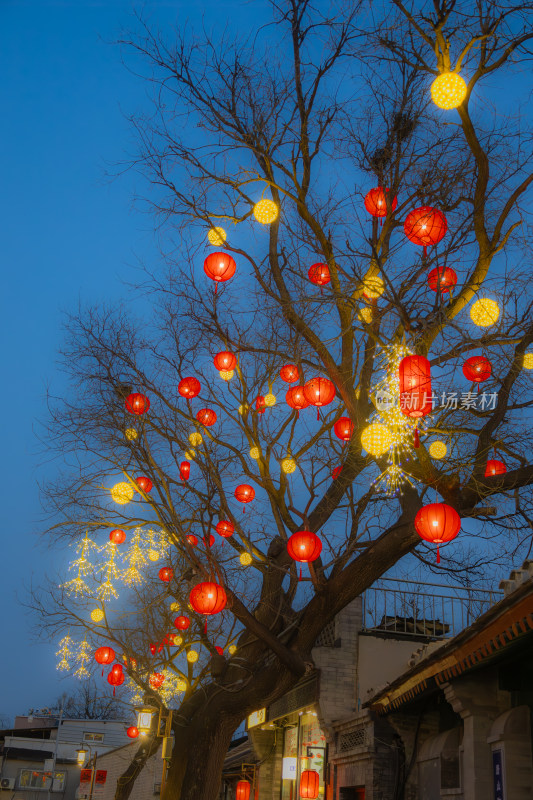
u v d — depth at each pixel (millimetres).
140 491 10859
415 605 15117
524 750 8844
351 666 14508
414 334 8125
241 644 11688
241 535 11078
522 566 8734
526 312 8711
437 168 9055
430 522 7523
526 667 9109
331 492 11359
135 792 34406
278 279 10531
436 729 11906
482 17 8203
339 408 11273
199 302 11211
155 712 20125
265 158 10031
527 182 8766
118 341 11562
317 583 10336
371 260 8969
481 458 9453
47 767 46312
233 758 23297
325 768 15008
